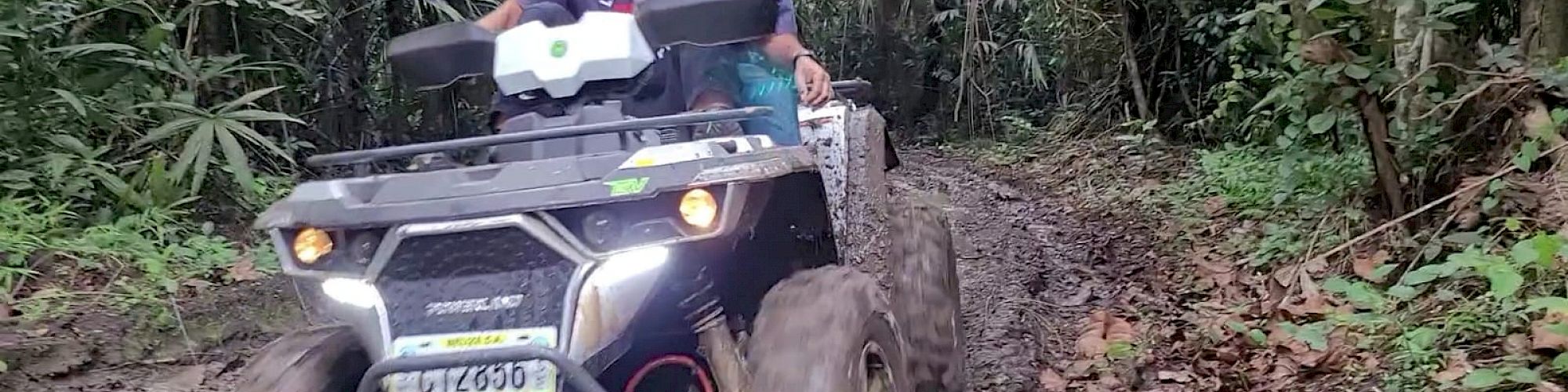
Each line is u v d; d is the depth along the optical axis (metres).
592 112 3.14
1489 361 4.18
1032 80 17.09
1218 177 9.23
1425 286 4.92
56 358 4.94
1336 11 5.61
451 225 2.67
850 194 3.95
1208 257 6.81
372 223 2.71
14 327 5.21
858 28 17.92
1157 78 13.79
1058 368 4.93
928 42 17.69
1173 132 13.68
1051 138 14.80
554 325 2.60
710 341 2.91
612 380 3.08
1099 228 8.34
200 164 6.45
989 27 16.33
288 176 8.34
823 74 3.70
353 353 3.04
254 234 7.11
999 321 5.53
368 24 9.25
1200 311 5.50
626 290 2.65
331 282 2.78
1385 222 5.78
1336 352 4.50
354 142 9.34
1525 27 5.44
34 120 6.57
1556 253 4.16
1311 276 5.70
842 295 2.77
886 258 3.95
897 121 17.97
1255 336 4.74
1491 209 5.09
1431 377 4.09
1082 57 14.98
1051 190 10.95
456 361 2.59
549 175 2.72
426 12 9.45
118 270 6.00
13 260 5.78
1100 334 5.23
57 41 6.82
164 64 6.90
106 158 7.22
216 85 7.89
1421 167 5.61
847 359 2.61
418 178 2.81
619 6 3.85
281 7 7.59
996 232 8.23
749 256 3.12
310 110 8.89
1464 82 5.48
